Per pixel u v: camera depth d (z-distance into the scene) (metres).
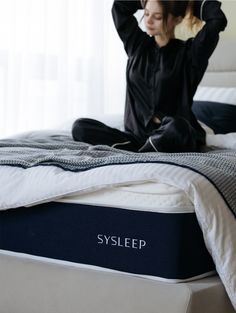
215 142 2.27
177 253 1.37
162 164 1.44
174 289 1.33
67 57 3.45
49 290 1.47
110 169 1.47
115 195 1.44
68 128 2.83
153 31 2.29
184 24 2.81
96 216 1.47
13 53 3.21
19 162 1.65
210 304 1.34
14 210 1.61
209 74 3.28
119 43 3.69
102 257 1.46
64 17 3.41
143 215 1.40
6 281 1.54
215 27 2.17
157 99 2.27
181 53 2.27
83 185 1.46
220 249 1.35
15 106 3.24
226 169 1.55
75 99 3.56
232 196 1.45
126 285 1.37
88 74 3.59
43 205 1.56
